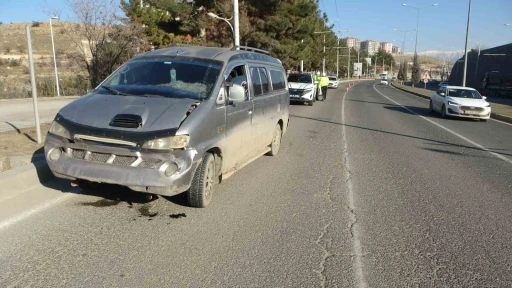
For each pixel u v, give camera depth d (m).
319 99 30.64
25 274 3.62
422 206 6.00
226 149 5.79
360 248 4.47
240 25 27.17
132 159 4.68
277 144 9.06
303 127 14.58
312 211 5.59
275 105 8.25
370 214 5.59
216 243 4.42
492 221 5.45
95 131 4.75
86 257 3.97
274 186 6.74
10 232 4.44
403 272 3.97
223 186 6.60
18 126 10.52
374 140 12.08
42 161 6.31
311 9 31.70
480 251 4.50
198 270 3.83
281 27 28.80
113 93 5.55
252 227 4.91
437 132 14.44
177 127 4.77
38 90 24.94
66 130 4.91
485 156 10.10
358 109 23.33
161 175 4.62
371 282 3.76
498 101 40.28
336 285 3.68
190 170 4.81
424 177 7.75
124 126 4.76
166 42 28.02
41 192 5.65
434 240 4.76
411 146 11.21
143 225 4.80
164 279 3.64
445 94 20.33
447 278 3.88
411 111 23.22
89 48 31.97
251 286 3.60
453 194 6.66
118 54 29.06
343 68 129.62
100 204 5.38
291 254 4.25
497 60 64.25
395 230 5.03
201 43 27.05
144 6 28.67
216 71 5.88
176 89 5.56
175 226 4.82
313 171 7.92
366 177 7.62
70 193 5.70
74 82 29.91
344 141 11.72
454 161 9.35
